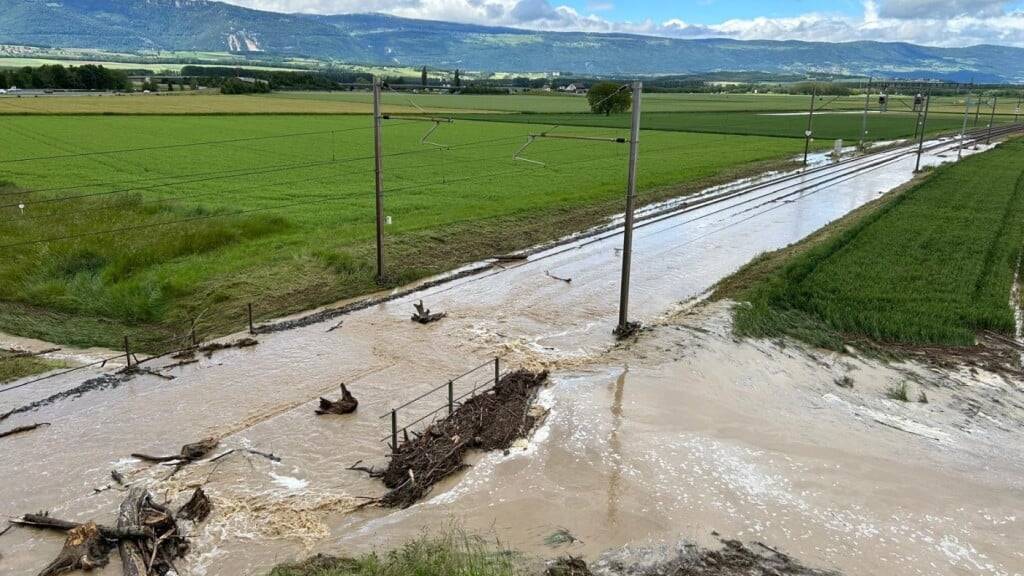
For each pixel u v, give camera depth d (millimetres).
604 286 29875
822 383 20656
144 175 52000
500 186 50312
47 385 19562
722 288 29000
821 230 39500
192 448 16156
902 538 13703
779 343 23234
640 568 12578
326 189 48094
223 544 13094
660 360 21828
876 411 19062
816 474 15891
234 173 54094
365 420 18016
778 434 17688
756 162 67375
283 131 82312
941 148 84312
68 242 30125
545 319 25859
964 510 14656
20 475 15234
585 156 70438
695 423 18156
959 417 18797
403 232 34188
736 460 16422
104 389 19484
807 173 62844
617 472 15812
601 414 18469
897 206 44500
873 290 27438
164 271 27766
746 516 14312
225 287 26625
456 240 34750
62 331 23312
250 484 15117
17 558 12695
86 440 16781
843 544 13492
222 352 22188
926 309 25406
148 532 12930
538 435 17422
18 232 32062
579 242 37125
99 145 66625
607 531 13711
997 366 21812
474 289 29125
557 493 14992
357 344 23156
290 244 32125
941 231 37281
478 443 16672
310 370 21078
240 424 17688
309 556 12680
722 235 39469
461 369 21391
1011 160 69250
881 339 23688
